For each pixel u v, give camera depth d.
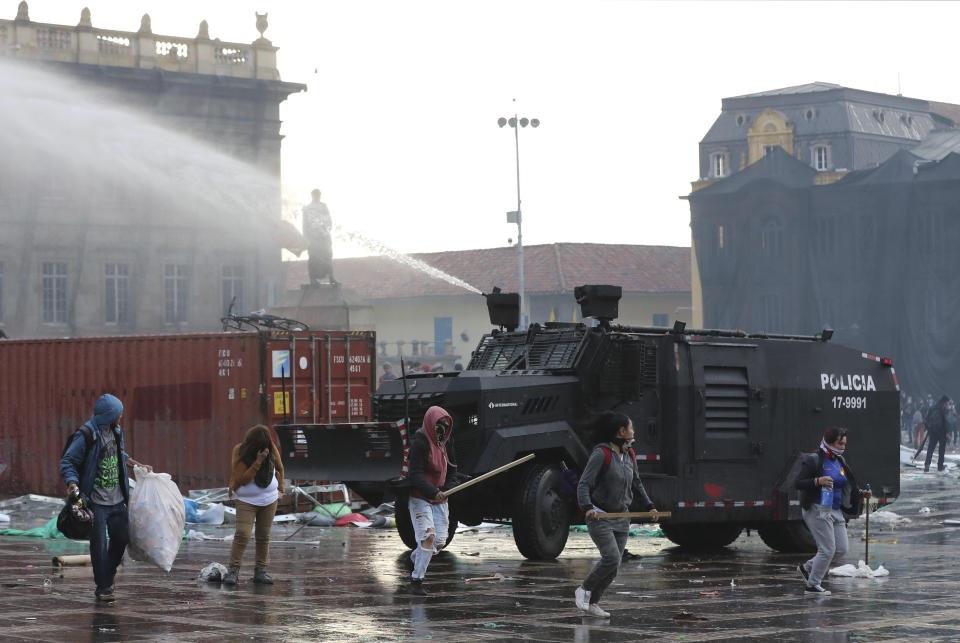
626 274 159.88
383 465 30.53
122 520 23.05
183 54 114.25
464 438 29.95
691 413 32.00
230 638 19.27
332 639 19.22
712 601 23.59
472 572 28.02
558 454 30.92
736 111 143.50
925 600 23.77
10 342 51.00
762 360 33.44
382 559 30.80
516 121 115.06
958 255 118.94
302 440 31.92
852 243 124.88
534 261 158.75
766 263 129.62
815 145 137.75
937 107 157.38
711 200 132.75
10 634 19.58
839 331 125.12
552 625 20.64
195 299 115.00
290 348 44.44
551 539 30.22
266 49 117.81
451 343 151.75
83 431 22.73
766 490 33.00
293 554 32.06
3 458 51.09
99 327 111.69
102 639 19.14
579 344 31.56
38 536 37.44
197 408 45.44
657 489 31.25
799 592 24.97
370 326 94.88
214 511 40.41
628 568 29.53
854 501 24.83
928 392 119.56
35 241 108.75
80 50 108.81
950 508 46.91
